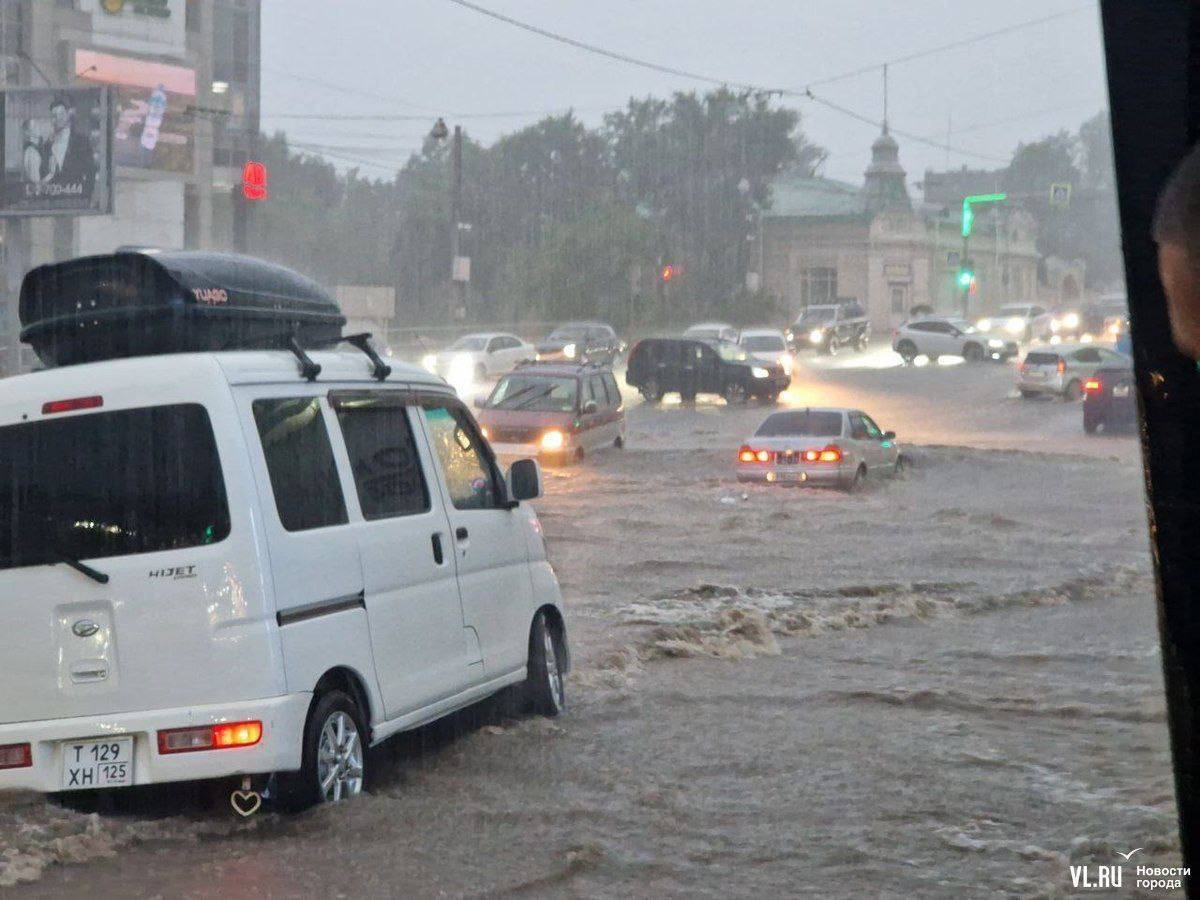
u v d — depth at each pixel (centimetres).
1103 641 1501
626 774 948
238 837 799
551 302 10081
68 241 7038
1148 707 1166
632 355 5881
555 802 880
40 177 5441
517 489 1092
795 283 11694
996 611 1716
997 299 13275
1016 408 5591
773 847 788
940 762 985
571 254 10238
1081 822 834
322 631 841
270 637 801
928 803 877
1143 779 932
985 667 1358
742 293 11319
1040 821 838
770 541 2350
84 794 849
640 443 4344
